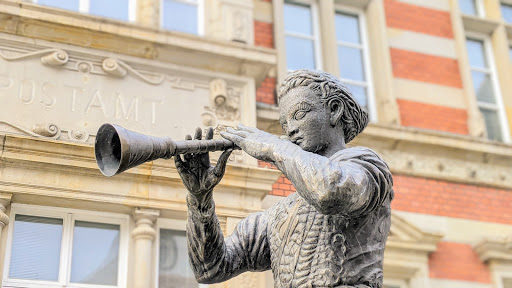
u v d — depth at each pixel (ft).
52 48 22.24
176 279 21.63
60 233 21.03
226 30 25.84
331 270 8.03
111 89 22.45
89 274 20.99
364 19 31.94
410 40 31.37
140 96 22.71
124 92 22.58
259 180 21.95
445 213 27.68
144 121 22.43
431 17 32.22
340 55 31.07
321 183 7.52
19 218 20.74
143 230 21.17
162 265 21.66
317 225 8.25
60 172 20.79
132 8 25.88
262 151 8.09
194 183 8.66
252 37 25.93
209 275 9.21
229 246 9.32
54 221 21.08
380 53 30.53
